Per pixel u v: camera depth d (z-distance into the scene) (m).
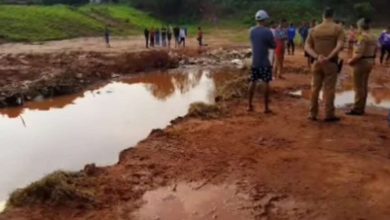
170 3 59.19
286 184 6.80
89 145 10.52
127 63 22.75
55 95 16.98
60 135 11.45
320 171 7.20
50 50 28.08
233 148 8.36
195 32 48.09
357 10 53.12
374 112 11.16
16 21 38.44
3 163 9.47
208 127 9.74
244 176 7.12
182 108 14.28
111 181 7.11
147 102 15.41
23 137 11.40
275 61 16.34
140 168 7.62
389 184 6.72
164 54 24.36
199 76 21.36
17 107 15.32
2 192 7.96
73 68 20.39
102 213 6.13
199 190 6.73
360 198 6.30
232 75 21.17
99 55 23.69
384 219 5.74
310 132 9.22
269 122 10.02
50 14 42.44
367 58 10.37
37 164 9.39
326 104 9.94
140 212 6.14
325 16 9.58
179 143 8.77
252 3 57.72
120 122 12.57
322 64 9.65
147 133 11.38
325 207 6.09
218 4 58.62
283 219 5.86
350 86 15.37
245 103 12.05
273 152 8.09
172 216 6.03
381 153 7.98
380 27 50.75
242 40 38.62
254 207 6.18
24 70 19.30
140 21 51.84
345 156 7.82
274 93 13.30
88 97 16.73
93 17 47.31
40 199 6.45
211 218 5.95
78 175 7.37
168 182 7.05
